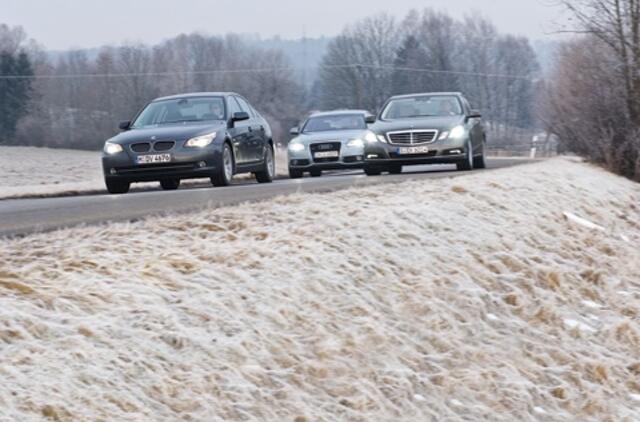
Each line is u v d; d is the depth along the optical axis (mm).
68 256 21359
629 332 27938
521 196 35656
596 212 38344
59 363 16438
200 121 49812
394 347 22016
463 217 30594
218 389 17672
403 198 31547
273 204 28969
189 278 20938
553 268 29844
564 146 55875
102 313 18438
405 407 20375
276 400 18328
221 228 25438
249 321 20047
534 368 24266
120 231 24375
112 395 16250
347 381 19969
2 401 15117
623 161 51312
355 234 26250
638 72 51219
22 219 30062
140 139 47031
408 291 24500
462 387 21922
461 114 57250
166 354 17906
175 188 57719
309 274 22969
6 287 18672
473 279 27125
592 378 25125
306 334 20797
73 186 61375
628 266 33906
